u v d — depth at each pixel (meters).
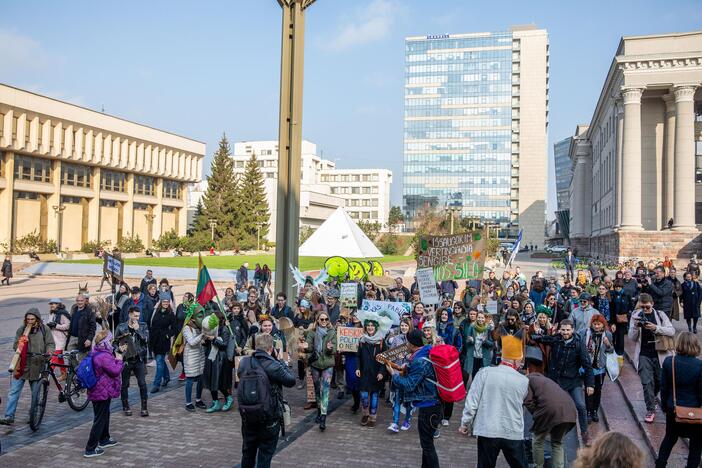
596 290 14.35
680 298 15.37
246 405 5.76
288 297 14.33
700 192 53.03
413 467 7.22
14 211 57.88
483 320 10.72
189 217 113.75
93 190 69.00
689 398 6.06
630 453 3.21
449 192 144.75
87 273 40.12
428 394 6.34
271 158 163.50
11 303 24.39
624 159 49.69
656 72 48.84
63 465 7.05
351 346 9.12
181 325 12.54
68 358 9.75
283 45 14.77
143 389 9.22
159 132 79.56
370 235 94.69
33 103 58.00
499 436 5.50
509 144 141.88
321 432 8.68
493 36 142.62
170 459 7.30
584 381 7.93
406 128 147.50
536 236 140.00
